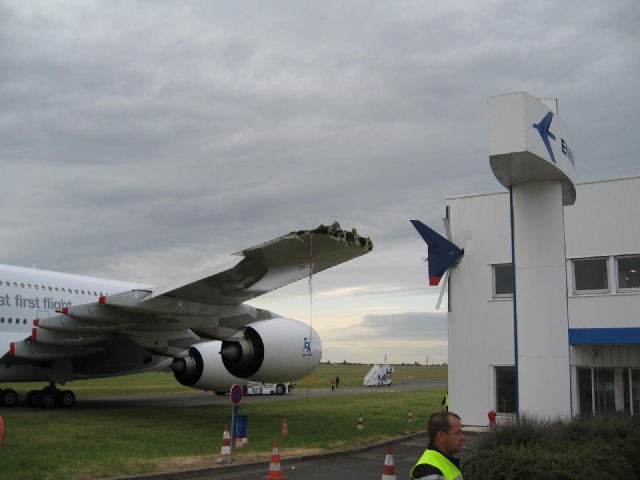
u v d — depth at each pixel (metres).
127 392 31.72
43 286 20.08
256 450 11.78
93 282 21.95
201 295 16.58
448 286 17.97
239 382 20.25
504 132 8.66
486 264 17.58
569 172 9.91
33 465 9.59
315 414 19.27
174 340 19.45
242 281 16.03
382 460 11.62
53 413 18.02
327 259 15.41
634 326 15.74
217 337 18.80
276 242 13.76
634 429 8.38
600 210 16.50
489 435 7.97
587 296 16.34
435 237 17.27
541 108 9.00
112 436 12.96
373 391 39.16
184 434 13.48
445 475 3.68
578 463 6.75
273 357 16.41
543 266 9.55
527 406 9.40
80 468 9.40
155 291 15.54
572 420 8.60
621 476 7.10
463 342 17.62
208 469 9.84
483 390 17.27
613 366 16.23
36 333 16.83
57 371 19.80
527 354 9.50
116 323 16.95
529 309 9.55
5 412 18.28
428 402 26.19
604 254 16.33
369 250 14.85
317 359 17.45
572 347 16.72
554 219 9.66
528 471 6.61
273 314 19.84
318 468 10.66
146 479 9.06
